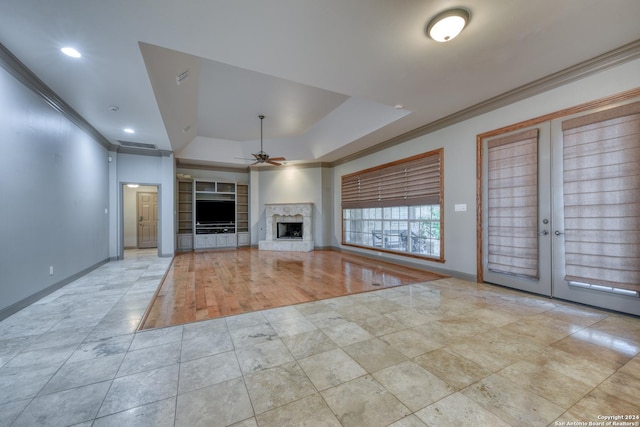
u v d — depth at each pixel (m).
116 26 2.23
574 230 2.99
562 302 3.11
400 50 2.63
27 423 1.38
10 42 2.43
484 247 3.96
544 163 3.25
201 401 1.54
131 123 4.52
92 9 2.03
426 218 5.13
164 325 2.60
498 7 2.08
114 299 3.40
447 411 1.45
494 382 1.69
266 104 5.12
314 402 1.52
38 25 2.20
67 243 4.05
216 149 7.62
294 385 1.68
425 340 2.26
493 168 3.80
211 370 1.84
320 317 2.77
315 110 5.47
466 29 2.33
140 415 1.43
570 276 3.02
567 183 3.04
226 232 8.41
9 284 2.81
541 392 1.60
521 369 1.83
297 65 2.89
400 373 1.80
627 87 2.62
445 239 4.55
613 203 2.71
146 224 8.59
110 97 3.53
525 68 2.97
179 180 7.93
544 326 2.50
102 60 2.72
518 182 3.50
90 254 4.94
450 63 2.87
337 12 2.13
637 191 2.56
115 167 6.00
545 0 2.01
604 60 2.73
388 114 4.71
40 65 2.80
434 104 3.92
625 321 2.58
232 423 1.37
